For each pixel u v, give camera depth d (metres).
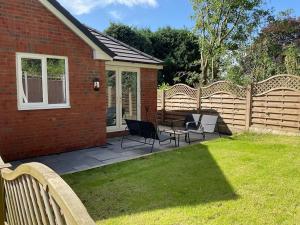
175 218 3.81
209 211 4.00
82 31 7.79
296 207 4.09
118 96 10.19
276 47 16.92
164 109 13.45
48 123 7.42
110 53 8.54
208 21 17.27
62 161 6.91
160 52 25.23
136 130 8.23
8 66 6.61
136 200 4.44
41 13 7.08
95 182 5.29
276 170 5.78
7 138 6.71
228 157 6.88
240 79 15.12
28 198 2.34
